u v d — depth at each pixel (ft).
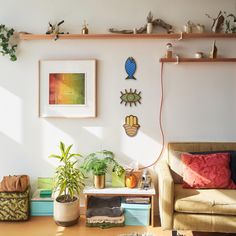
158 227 9.84
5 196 10.06
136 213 9.93
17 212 10.09
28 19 10.77
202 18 10.51
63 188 9.71
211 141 10.77
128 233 9.43
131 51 10.69
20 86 10.94
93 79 10.70
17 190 10.07
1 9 10.78
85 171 10.90
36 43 10.81
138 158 10.94
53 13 10.72
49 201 10.56
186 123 10.78
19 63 10.89
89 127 10.96
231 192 9.07
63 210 9.70
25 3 10.75
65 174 9.95
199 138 10.78
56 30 10.48
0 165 11.19
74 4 10.68
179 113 10.77
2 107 11.03
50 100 10.86
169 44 10.30
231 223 8.39
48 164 11.11
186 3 10.52
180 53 10.59
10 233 9.42
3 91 10.98
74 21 10.70
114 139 10.94
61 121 11.00
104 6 10.62
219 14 10.21
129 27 10.61
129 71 10.71
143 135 10.87
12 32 10.62
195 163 9.58
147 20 10.39
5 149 11.16
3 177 10.77
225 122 10.71
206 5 10.50
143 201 9.90
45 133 11.05
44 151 11.09
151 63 10.69
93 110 10.78
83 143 11.01
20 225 9.94
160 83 10.73
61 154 10.96
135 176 10.18
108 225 9.78
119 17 10.62
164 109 10.78
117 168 10.16
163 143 10.84
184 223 8.58
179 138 10.82
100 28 10.66
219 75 10.62
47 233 9.42
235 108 10.66
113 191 9.84
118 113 10.87
